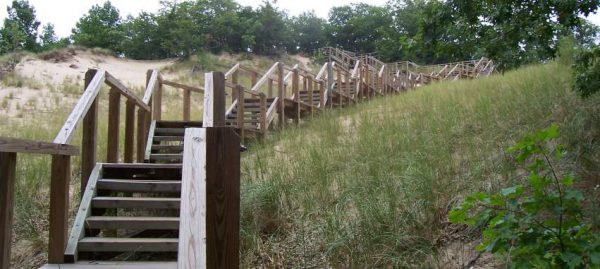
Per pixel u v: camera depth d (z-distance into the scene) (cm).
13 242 556
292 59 4425
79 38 3772
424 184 487
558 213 231
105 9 4719
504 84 1062
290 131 982
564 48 1122
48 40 4512
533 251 232
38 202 641
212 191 196
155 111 856
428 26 566
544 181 242
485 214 251
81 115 436
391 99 1259
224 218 195
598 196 393
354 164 624
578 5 506
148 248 442
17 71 2141
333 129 910
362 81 1636
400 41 608
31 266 516
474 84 1209
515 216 252
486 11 551
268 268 444
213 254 192
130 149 644
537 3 523
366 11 5538
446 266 388
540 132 243
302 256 446
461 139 672
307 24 5172
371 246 407
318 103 1402
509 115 719
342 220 457
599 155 470
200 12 4141
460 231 428
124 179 555
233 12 4147
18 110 1495
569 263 221
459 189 495
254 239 468
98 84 496
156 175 564
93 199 490
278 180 577
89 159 517
